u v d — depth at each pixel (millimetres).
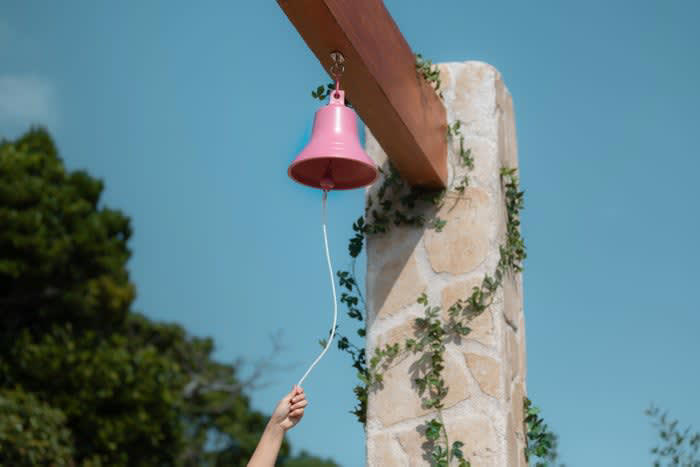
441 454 4211
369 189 4766
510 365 4480
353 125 3727
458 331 4375
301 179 3801
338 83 3746
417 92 4238
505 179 4738
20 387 12586
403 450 4316
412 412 4348
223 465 16750
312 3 3352
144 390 13602
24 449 10969
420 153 4254
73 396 13086
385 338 4504
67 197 14984
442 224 4547
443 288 4480
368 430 4402
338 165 3842
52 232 14586
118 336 14578
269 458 3227
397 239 4633
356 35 3580
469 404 4285
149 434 13555
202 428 16641
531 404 4695
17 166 14594
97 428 13141
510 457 4250
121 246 15688
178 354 16828
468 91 4746
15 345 13180
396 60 3994
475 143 4645
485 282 4414
